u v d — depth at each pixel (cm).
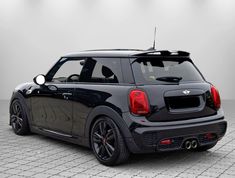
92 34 1248
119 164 476
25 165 480
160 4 1240
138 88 444
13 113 678
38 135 663
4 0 1239
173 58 496
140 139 433
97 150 484
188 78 487
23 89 647
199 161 497
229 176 434
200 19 1242
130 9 1241
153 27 1241
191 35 1244
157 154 530
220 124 493
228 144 601
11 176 434
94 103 480
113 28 1245
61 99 545
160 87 453
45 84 589
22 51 1250
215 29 1247
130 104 441
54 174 441
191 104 471
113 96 458
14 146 582
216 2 1241
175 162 492
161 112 446
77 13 1245
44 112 591
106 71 489
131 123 436
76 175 437
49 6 1242
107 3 1245
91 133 490
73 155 529
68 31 1245
